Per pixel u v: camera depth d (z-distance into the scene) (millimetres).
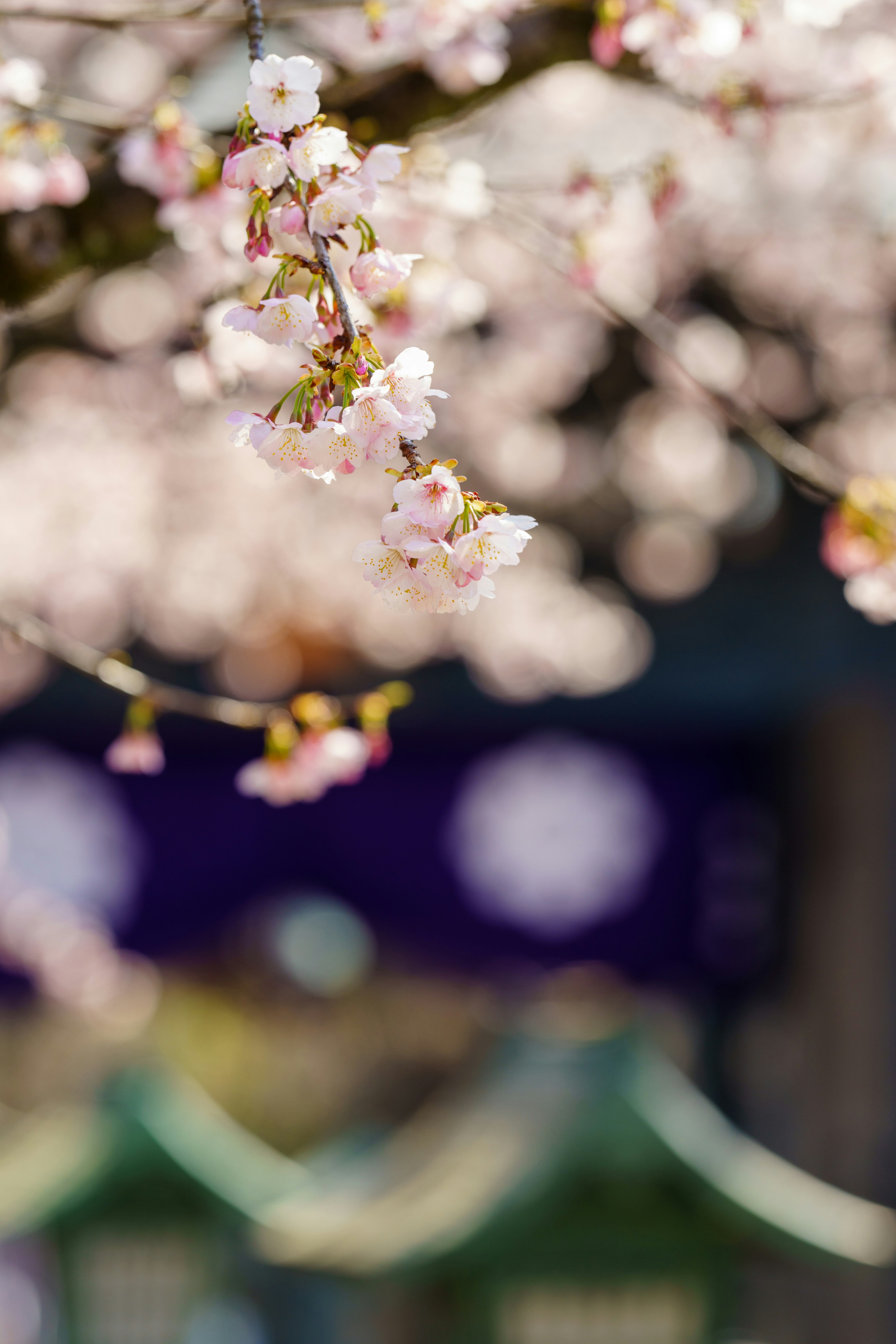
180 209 2344
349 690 8227
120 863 8094
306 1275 4102
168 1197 4395
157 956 8141
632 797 8414
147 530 7215
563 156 5582
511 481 7984
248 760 8273
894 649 7879
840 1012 8016
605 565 8773
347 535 7652
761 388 7984
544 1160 3863
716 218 6641
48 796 8008
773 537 8273
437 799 8367
